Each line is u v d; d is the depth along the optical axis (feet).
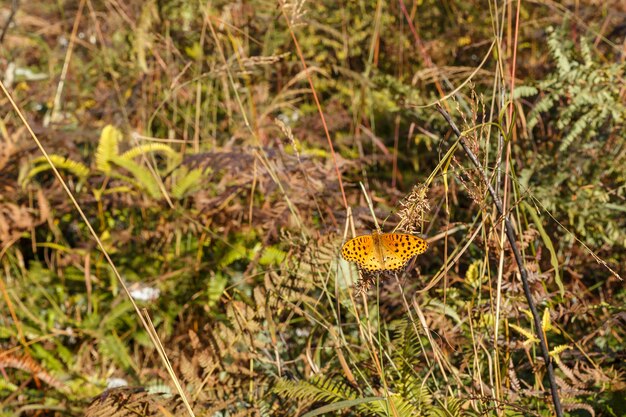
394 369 6.88
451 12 13.19
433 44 12.28
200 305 9.91
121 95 13.07
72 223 11.62
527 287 5.89
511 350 6.93
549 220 8.98
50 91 14.40
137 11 13.21
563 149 8.83
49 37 16.08
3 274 11.02
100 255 10.78
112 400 6.66
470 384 7.18
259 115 12.15
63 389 8.88
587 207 8.82
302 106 12.56
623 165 8.96
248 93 12.07
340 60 12.93
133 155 10.91
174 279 10.07
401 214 5.82
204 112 12.33
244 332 7.46
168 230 10.52
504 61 10.12
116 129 12.06
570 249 8.89
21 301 10.47
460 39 12.23
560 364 6.82
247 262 10.25
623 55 10.27
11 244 11.02
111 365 9.55
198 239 10.62
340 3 12.88
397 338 7.20
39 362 9.50
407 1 13.30
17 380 9.39
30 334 9.89
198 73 12.16
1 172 11.12
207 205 10.03
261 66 12.52
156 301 10.01
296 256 7.76
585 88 8.92
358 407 6.61
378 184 10.87
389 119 12.25
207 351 7.28
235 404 7.50
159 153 12.16
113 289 10.31
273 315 7.59
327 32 12.77
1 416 8.45
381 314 8.43
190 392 7.13
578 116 9.48
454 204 9.41
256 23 12.62
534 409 6.86
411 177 11.14
